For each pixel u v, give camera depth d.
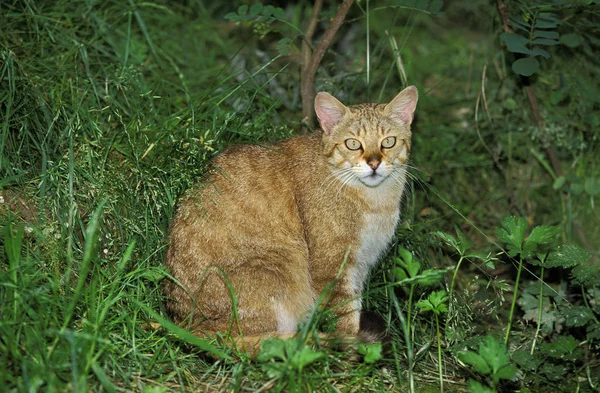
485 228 6.77
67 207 4.83
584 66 6.93
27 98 5.27
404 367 4.86
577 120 6.91
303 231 4.87
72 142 5.01
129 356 4.27
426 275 4.26
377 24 8.18
